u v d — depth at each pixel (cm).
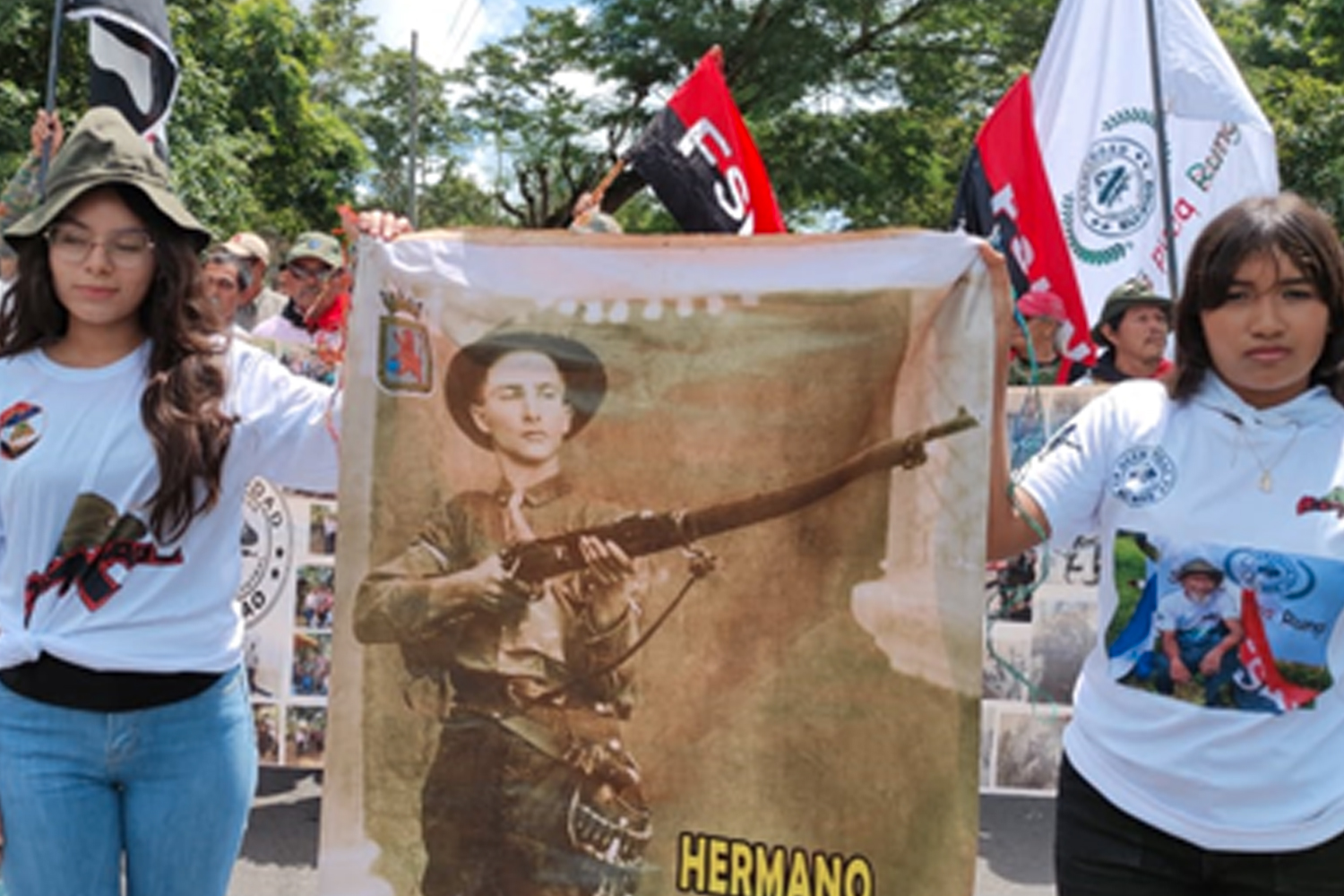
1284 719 214
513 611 243
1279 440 216
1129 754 223
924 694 229
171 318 240
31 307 240
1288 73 1886
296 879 428
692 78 493
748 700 237
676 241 236
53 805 238
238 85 1905
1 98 1331
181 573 243
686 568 238
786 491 235
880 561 231
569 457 241
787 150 1942
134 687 239
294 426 252
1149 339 487
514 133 2203
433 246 242
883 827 231
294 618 464
